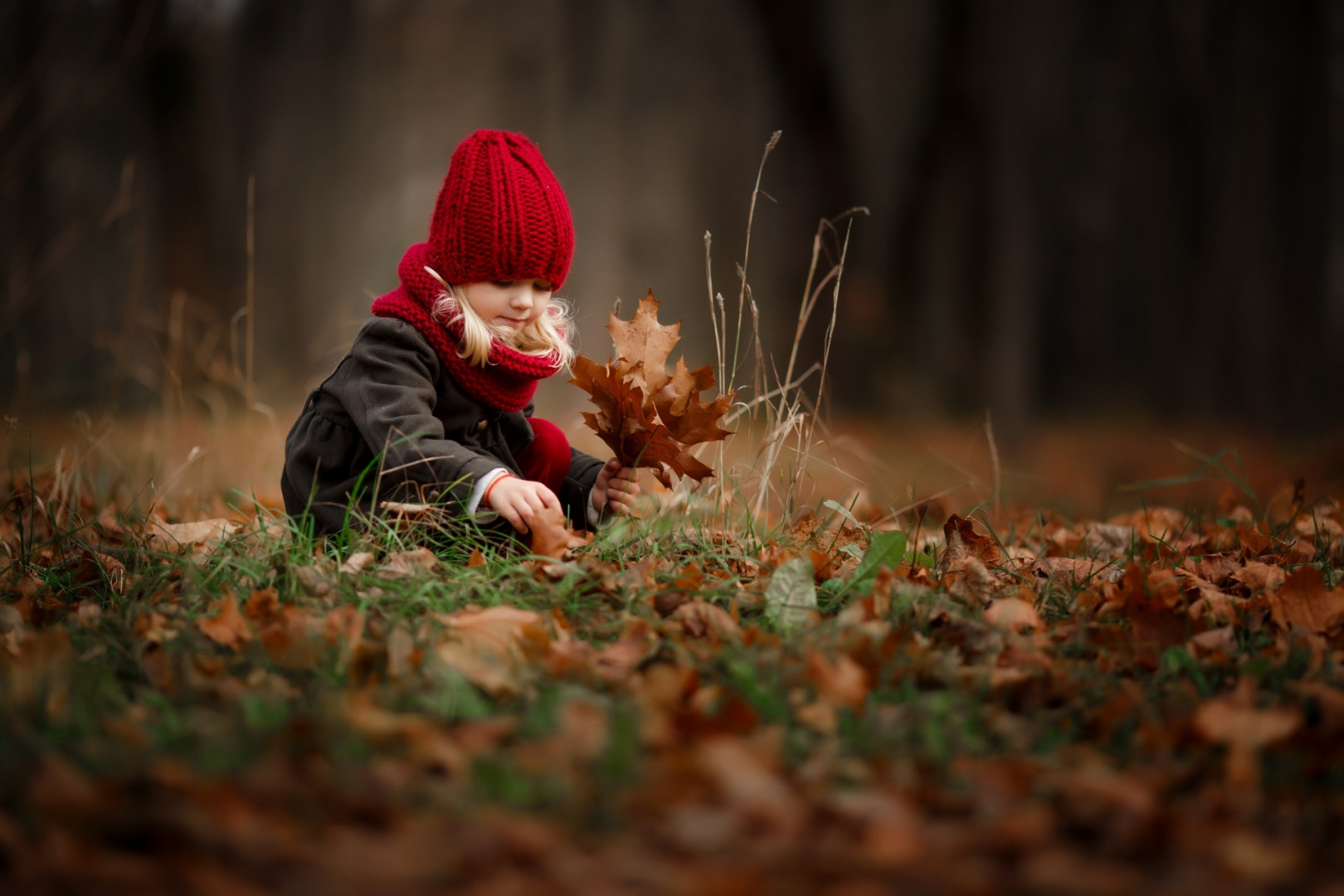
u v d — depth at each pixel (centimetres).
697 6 1747
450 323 313
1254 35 1764
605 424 322
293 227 1808
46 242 1625
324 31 1800
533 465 349
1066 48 1684
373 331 314
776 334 1780
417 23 1745
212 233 1827
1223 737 191
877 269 1794
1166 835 158
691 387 314
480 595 263
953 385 1769
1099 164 1853
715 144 1758
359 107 1773
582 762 175
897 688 219
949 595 281
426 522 299
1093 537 402
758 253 1784
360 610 240
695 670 218
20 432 542
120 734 182
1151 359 2009
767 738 187
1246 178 1823
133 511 414
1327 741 189
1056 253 1952
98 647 224
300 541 293
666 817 162
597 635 251
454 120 1734
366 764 173
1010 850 156
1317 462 1191
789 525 352
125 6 1620
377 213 1756
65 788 156
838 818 163
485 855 150
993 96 1648
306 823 156
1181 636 249
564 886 145
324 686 203
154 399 573
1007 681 219
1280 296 1877
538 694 205
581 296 1703
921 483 945
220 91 1808
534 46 1719
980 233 1706
